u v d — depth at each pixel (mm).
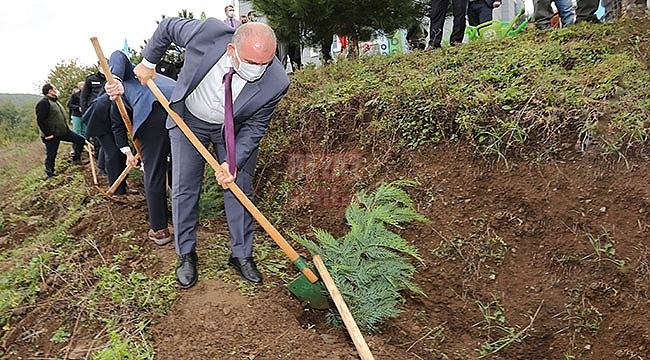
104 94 5090
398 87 4832
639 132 3705
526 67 4633
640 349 3428
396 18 7070
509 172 4070
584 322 3590
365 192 4559
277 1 7035
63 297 3797
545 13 6062
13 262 4555
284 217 4883
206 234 4527
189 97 3479
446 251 3982
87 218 4902
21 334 3592
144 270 3939
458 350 3676
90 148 6934
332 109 5125
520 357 3635
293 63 8617
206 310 3414
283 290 3725
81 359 3273
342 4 6848
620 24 4898
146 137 3945
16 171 10711
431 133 4488
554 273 3742
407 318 3807
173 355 3191
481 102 4312
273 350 3182
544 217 3865
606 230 3674
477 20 7375
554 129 3973
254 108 3414
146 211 4867
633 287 3537
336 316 3588
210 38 3299
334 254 3613
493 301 3768
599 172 3807
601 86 4109
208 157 3320
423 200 4266
